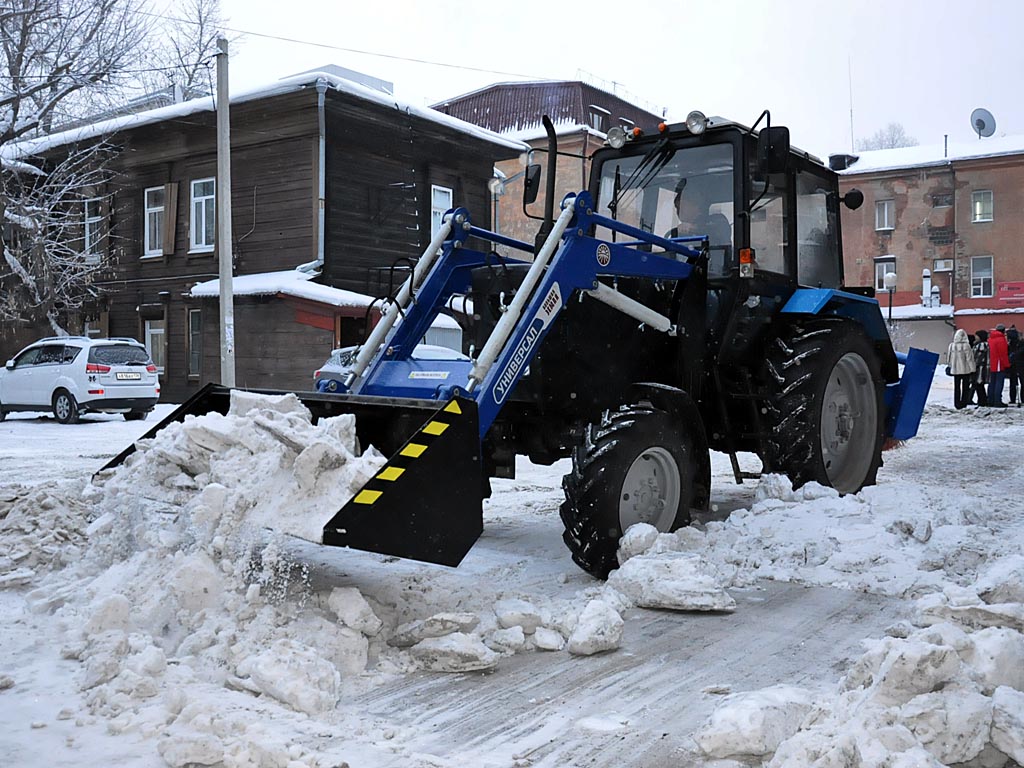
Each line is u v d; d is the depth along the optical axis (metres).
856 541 4.82
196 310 20.44
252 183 19.20
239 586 3.58
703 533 5.17
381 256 19.77
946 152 40.22
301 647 3.22
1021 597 3.52
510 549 5.36
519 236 29.08
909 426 7.49
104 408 14.79
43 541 4.56
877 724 2.44
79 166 20.94
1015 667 2.77
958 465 9.08
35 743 2.66
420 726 2.88
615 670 3.39
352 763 2.59
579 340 5.04
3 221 19.67
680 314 5.43
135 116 20.62
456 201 21.64
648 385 5.00
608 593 4.14
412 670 3.38
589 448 4.61
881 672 2.62
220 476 3.83
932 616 3.37
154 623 3.49
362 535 3.49
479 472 3.81
